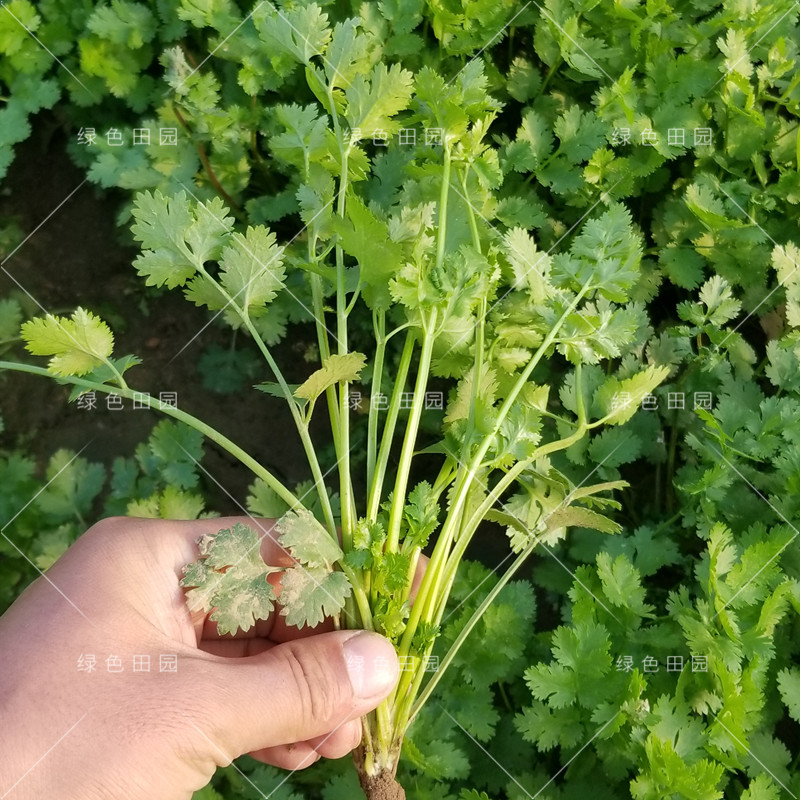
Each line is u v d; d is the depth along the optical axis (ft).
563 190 0.92
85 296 1.11
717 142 0.99
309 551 0.65
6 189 1.13
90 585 0.65
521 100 0.99
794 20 1.02
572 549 0.89
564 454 0.90
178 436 0.95
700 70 0.93
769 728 0.82
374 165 0.90
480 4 0.93
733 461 0.87
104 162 0.98
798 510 0.85
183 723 0.61
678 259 0.94
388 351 1.00
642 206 1.01
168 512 0.91
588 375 0.87
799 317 0.91
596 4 0.93
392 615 0.68
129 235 1.11
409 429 0.71
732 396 0.90
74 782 0.60
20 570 0.99
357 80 0.72
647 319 0.91
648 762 0.73
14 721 0.60
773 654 0.76
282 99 1.01
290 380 1.07
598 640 0.77
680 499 0.92
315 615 0.64
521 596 0.86
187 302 1.10
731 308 0.89
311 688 0.64
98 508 1.08
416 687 0.73
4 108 1.04
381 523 0.72
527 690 0.87
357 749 0.74
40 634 0.63
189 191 0.99
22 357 1.11
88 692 0.61
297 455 1.06
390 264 0.66
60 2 1.03
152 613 0.66
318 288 0.76
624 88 0.90
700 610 0.79
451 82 0.98
